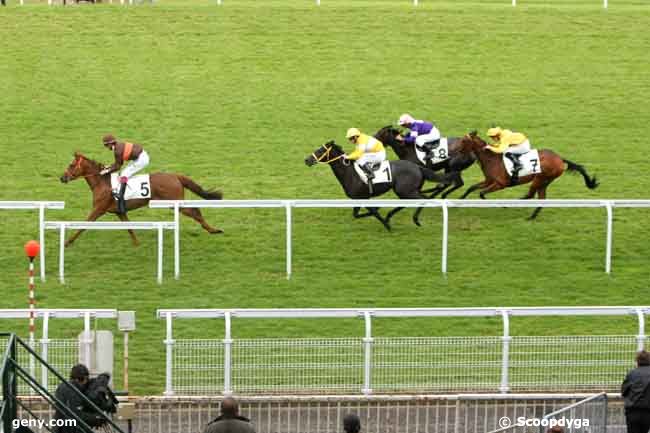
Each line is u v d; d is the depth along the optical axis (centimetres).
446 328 2105
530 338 1966
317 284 2270
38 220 2525
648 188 2753
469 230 2500
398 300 2208
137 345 2030
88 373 1599
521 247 2438
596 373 1898
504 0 4078
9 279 2269
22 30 3572
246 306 2175
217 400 1747
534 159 2475
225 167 2825
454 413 1762
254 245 2431
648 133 3080
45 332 1812
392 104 3212
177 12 3744
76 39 3534
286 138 3000
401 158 2566
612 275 2336
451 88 3319
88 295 2202
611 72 3441
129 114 3105
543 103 3238
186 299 2195
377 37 3628
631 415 1616
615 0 4112
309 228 2509
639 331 1930
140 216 2548
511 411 1752
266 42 3572
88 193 2669
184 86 3281
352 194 2433
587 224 2558
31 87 3238
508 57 3519
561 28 3712
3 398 1470
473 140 2480
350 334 2070
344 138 3011
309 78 3359
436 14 3797
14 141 2930
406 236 2469
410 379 1880
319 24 3700
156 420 1755
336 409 1755
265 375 1875
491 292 2248
